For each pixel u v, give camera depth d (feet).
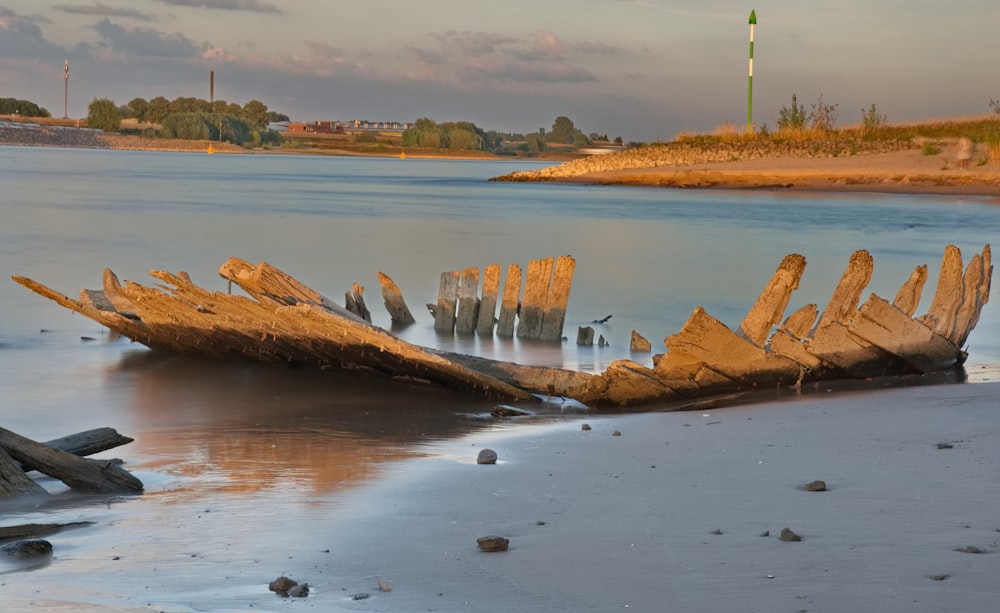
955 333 49.34
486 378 43.65
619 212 165.78
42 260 98.02
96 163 388.37
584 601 18.13
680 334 42.60
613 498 25.58
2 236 117.91
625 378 42.37
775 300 45.16
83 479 28.50
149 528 24.62
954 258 50.78
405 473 30.01
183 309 51.16
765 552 20.29
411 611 18.06
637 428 36.40
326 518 25.03
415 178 317.83
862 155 230.68
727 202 185.16
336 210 169.17
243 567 21.18
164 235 122.62
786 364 44.32
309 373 49.85
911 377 46.26
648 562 20.10
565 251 112.06
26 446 28.76
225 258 102.42
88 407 42.65
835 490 25.05
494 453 31.35
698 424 36.32
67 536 24.11
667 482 26.96
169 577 20.66
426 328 66.49
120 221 139.64
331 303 51.01
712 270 97.50
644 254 109.91
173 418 40.50
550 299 62.90
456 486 27.89
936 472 26.30
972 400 37.65
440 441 35.73
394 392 45.88
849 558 19.65
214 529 24.34
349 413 41.42
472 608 18.10
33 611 18.62
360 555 21.74
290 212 162.71
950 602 17.21
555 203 187.93
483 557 21.11
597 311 75.10
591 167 275.59
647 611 17.47
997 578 18.25
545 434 36.29
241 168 385.70
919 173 207.10
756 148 249.96
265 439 36.35
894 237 125.18
